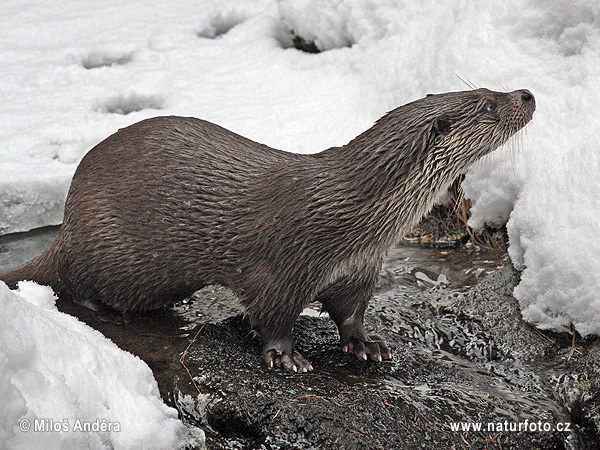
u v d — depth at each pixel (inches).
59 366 269.4
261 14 714.8
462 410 332.2
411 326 405.1
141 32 716.0
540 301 398.6
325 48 652.1
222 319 394.0
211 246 354.9
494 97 349.4
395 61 568.1
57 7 770.8
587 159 406.9
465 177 482.0
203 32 727.1
